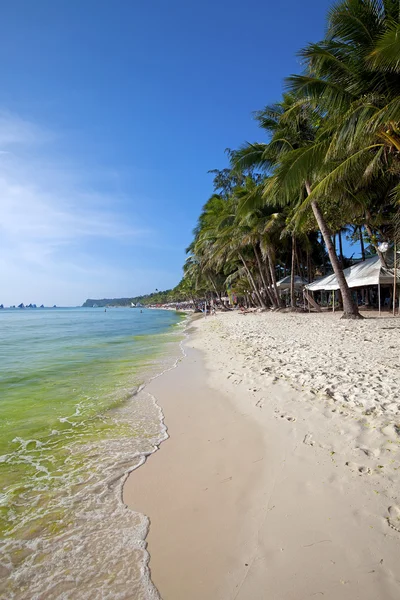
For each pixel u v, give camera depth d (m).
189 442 4.70
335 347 9.48
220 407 6.05
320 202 17.64
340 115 11.59
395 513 2.73
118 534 2.90
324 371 6.91
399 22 9.69
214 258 35.56
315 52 10.29
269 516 2.94
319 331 13.23
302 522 2.80
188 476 3.79
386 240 18.03
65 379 9.40
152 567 2.52
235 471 3.79
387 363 7.11
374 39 10.03
